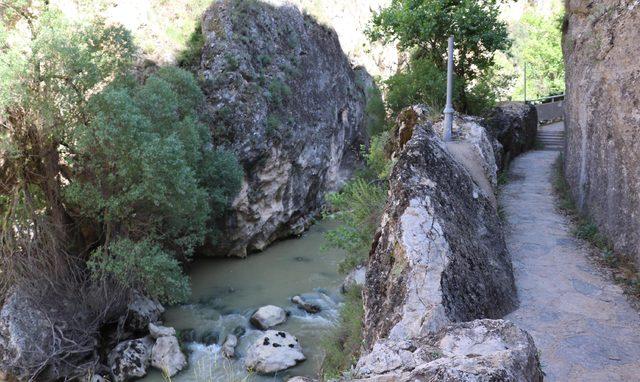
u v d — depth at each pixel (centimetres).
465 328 340
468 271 502
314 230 2170
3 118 1170
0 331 1098
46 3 1634
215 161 1622
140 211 1300
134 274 1213
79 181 1253
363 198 904
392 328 414
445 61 1294
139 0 1859
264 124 1850
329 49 2541
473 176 719
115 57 1349
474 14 1215
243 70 1862
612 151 748
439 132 878
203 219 1415
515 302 586
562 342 507
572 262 711
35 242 1217
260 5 2077
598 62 859
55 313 1166
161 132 1322
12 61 1107
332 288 1499
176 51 1892
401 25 1257
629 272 658
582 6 1046
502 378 252
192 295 1483
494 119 1484
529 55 3316
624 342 505
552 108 2486
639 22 712
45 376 1086
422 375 264
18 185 1232
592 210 846
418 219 504
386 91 1652
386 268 503
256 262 1770
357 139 2762
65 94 1160
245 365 1104
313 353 1123
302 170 2125
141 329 1257
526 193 1127
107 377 1099
